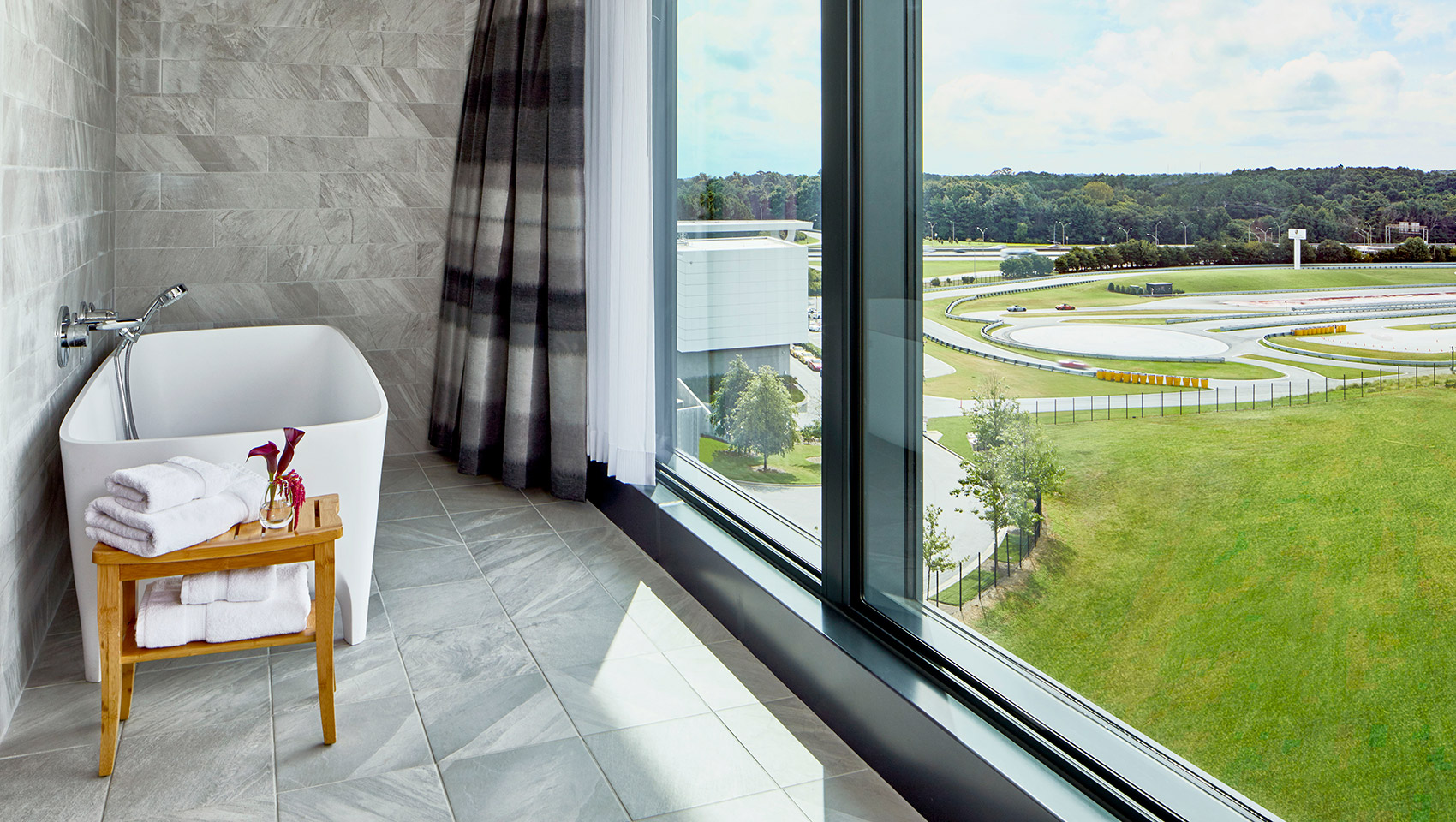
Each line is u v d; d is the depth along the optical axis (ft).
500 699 7.64
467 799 6.31
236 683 7.86
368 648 8.51
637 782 6.53
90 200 11.14
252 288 14.32
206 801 6.25
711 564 9.29
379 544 11.10
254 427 13.25
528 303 12.37
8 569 7.33
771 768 6.73
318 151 14.39
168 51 13.51
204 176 13.87
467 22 14.87
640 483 11.03
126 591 7.34
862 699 6.83
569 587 9.94
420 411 15.42
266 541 6.79
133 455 7.50
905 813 6.24
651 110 10.68
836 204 7.38
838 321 7.47
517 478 12.80
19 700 7.45
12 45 7.48
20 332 7.77
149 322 13.85
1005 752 5.69
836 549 7.72
